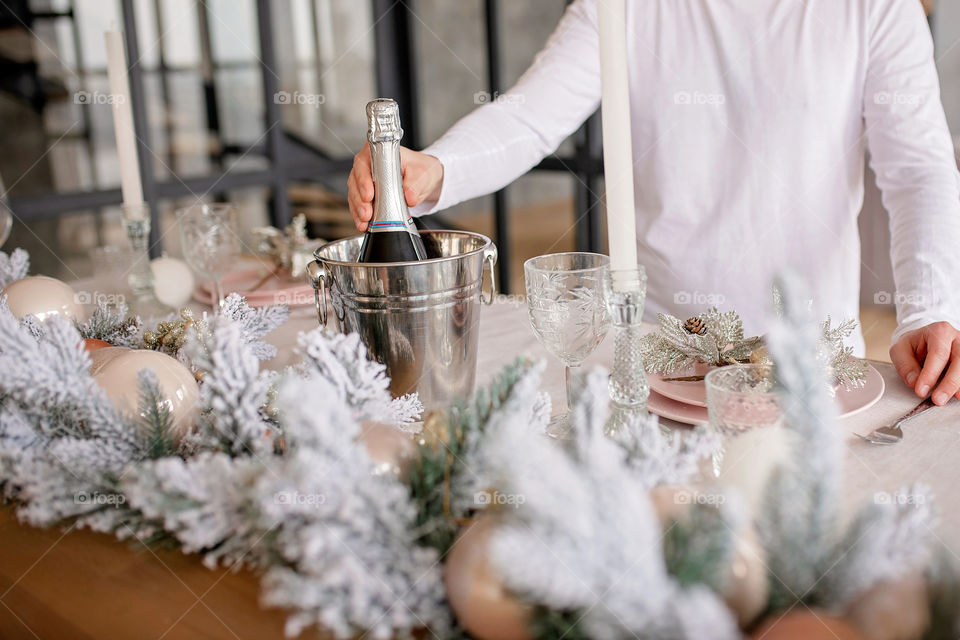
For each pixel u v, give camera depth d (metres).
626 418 0.56
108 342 0.78
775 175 1.25
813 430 0.33
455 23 3.63
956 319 0.86
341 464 0.39
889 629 0.32
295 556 0.38
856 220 1.28
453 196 1.11
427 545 0.41
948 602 0.30
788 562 0.34
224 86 2.87
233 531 0.44
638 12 1.30
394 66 3.14
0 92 2.61
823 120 1.22
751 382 0.54
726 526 0.34
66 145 2.74
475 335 0.71
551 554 0.31
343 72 3.22
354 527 0.38
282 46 3.07
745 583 0.34
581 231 2.65
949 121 2.76
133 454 0.51
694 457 0.46
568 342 0.66
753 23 1.23
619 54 0.54
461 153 1.09
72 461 0.49
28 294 0.86
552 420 0.66
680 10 1.27
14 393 0.51
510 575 0.33
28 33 2.62
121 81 1.04
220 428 0.49
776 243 1.28
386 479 0.41
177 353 0.72
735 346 0.77
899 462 0.60
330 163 2.95
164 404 0.55
